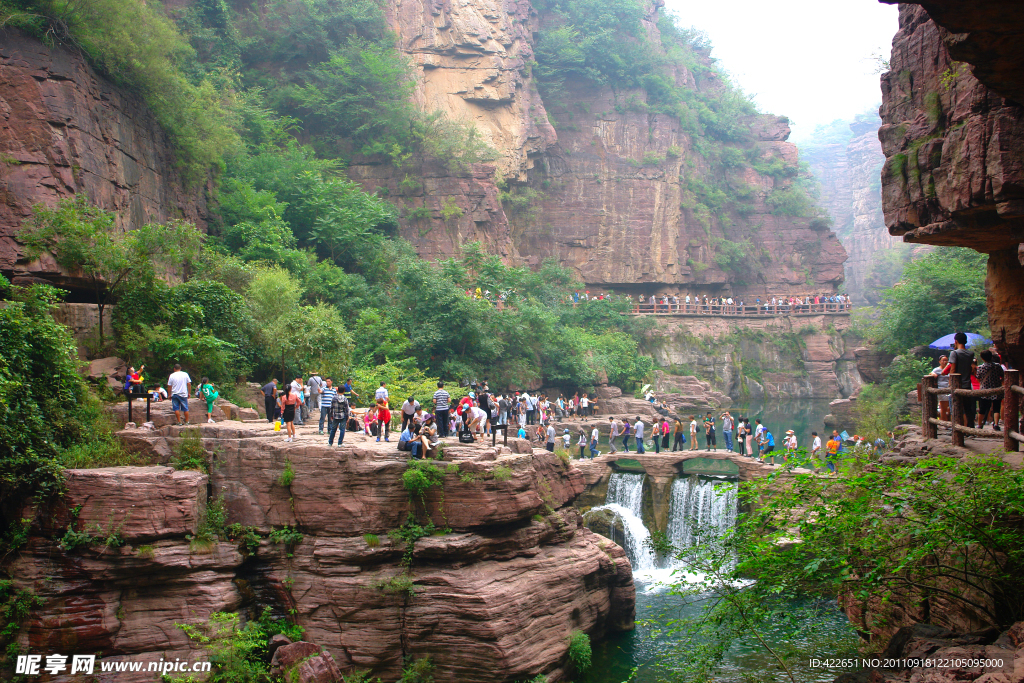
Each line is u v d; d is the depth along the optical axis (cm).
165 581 1783
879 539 956
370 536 1872
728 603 1025
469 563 1897
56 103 2431
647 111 6788
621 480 3222
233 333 2756
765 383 6200
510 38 5903
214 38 4806
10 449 1758
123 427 2064
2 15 2338
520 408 3875
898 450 1501
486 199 5359
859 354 4575
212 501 1941
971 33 839
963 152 1129
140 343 2448
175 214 3375
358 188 4688
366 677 1831
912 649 915
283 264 3806
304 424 2494
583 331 5428
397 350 3703
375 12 5309
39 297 2019
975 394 1255
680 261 6794
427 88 5562
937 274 4012
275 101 5003
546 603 1966
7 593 1717
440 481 1902
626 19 6788
